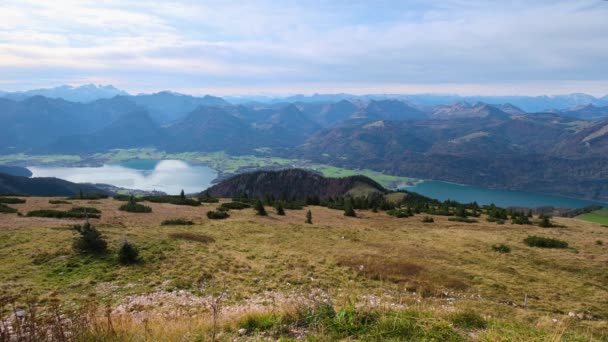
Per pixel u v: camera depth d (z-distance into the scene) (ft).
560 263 89.97
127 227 102.17
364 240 109.19
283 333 26.17
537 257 96.02
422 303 47.91
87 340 23.16
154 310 42.65
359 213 205.16
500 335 26.66
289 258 76.48
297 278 60.64
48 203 144.36
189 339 24.77
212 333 26.04
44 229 86.63
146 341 23.73
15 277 52.37
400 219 181.06
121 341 23.39
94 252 66.95
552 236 137.59
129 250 63.67
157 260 66.18
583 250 111.04
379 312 28.91
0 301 42.09
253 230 115.34
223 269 64.28
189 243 83.87
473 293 59.82
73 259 62.59
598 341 30.55
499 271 78.02
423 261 80.89
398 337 24.80
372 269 69.21
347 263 73.87
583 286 70.64
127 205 140.26
